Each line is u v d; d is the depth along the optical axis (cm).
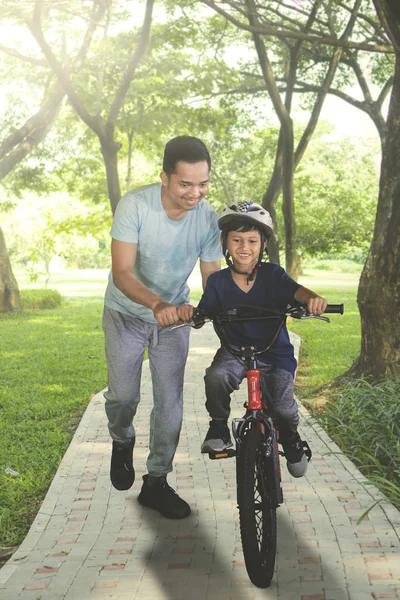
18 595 347
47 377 1062
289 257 1900
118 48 2130
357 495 476
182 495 488
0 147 2166
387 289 769
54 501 482
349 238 3031
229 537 413
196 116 2277
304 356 1266
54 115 2219
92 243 5984
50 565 381
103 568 375
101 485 515
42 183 2752
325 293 2895
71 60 2202
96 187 2939
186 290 448
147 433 670
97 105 1906
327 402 785
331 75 1936
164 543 407
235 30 2433
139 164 3334
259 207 371
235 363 383
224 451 377
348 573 361
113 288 428
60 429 723
